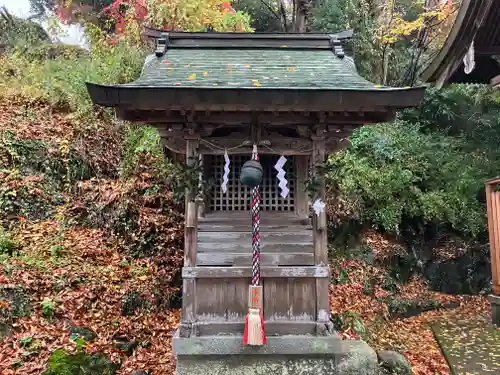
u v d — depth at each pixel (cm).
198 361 395
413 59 1038
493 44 774
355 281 685
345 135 415
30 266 511
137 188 680
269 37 501
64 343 421
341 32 516
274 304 405
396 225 746
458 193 791
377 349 541
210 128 401
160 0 902
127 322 504
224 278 404
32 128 720
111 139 774
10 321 431
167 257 625
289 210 438
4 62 924
